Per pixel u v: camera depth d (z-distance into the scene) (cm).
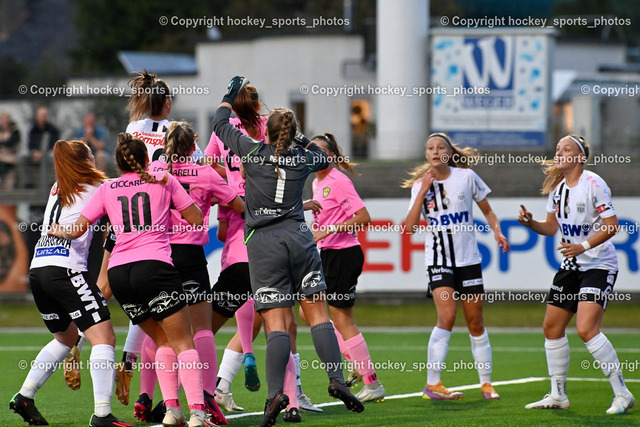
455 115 7650
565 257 2586
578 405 2614
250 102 2400
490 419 2344
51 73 11950
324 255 2770
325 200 2780
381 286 5503
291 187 2220
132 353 2494
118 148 2197
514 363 3691
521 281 5297
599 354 2484
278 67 10106
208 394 2311
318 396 2909
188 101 10700
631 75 11056
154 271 2156
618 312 5328
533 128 7619
